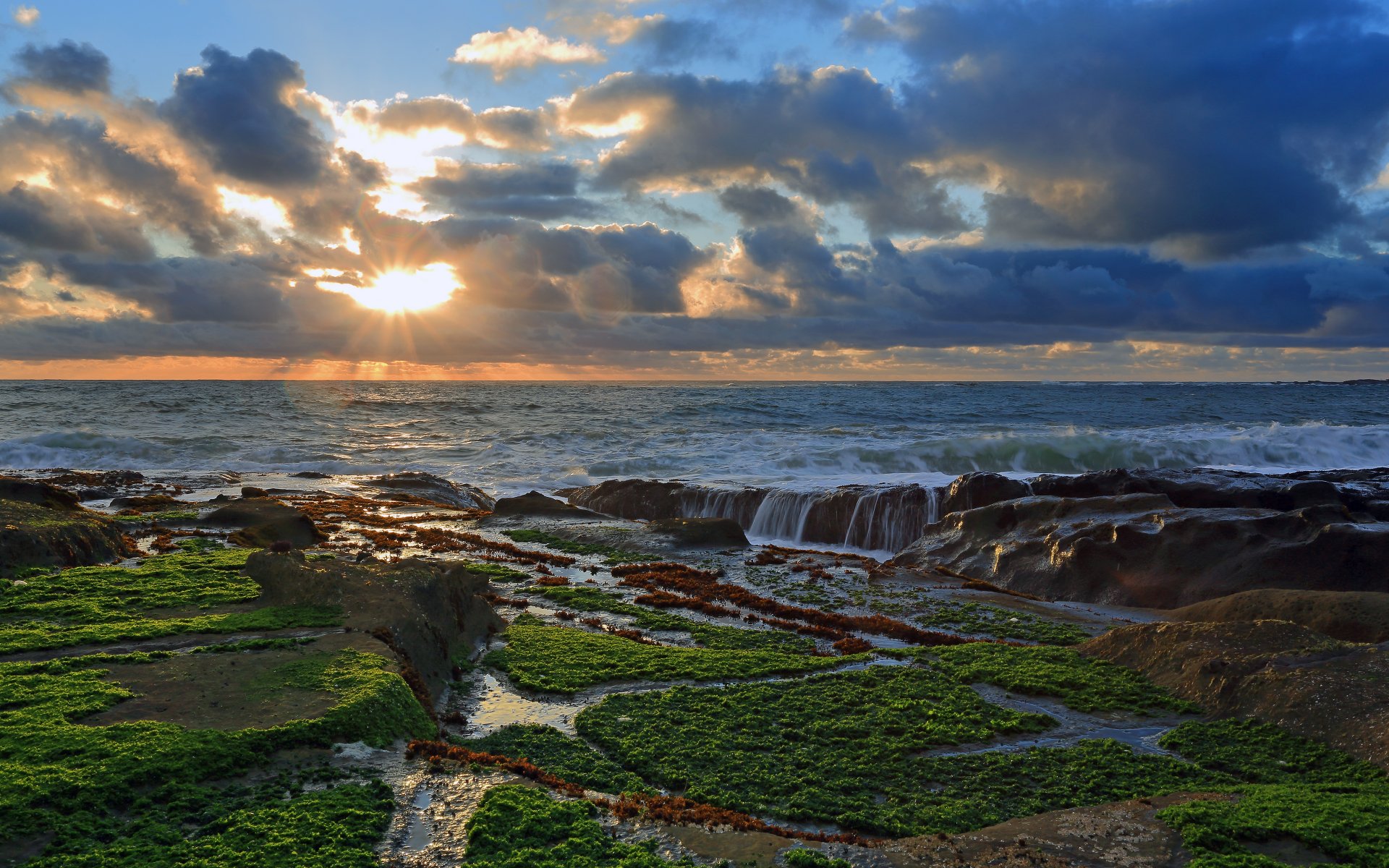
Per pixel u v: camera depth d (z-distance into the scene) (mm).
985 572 29641
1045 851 9789
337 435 82312
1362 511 31375
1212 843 9883
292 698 12703
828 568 30109
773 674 17531
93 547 23938
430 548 31469
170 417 99000
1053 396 154125
